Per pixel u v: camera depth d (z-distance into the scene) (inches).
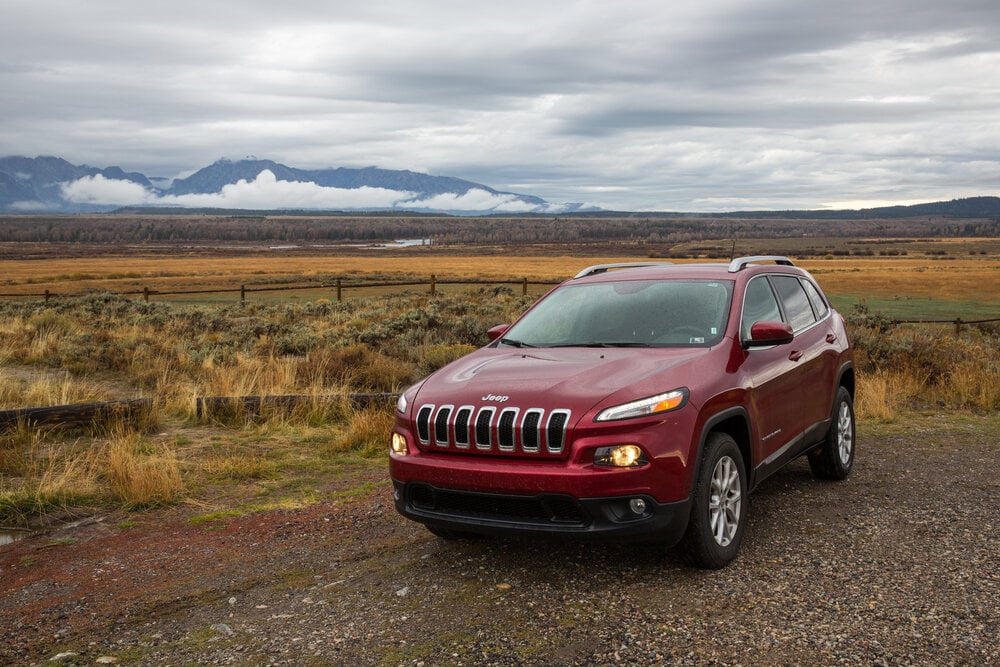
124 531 205.2
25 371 488.7
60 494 229.6
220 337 638.5
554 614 143.0
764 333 178.2
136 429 316.2
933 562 165.6
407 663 125.9
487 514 157.9
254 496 236.4
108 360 497.7
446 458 160.7
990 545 176.1
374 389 418.6
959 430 320.8
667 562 168.6
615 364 168.1
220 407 345.7
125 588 164.7
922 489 227.5
